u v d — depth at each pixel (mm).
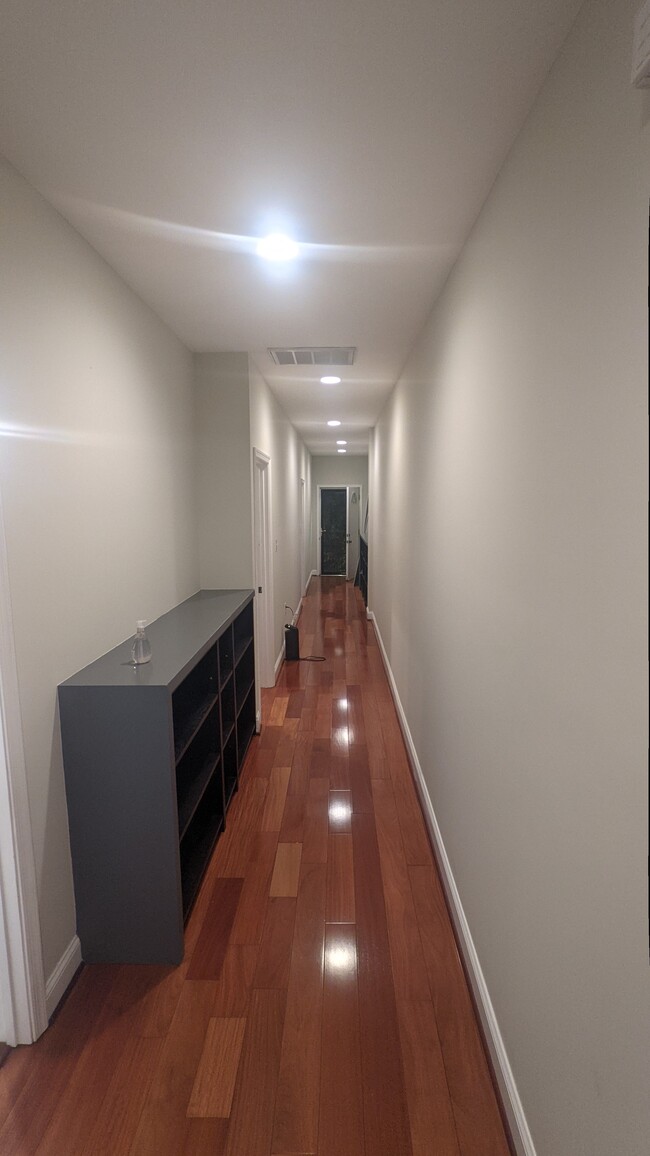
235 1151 1313
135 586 2398
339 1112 1396
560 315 1088
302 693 4551
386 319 2797
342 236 1915
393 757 3408
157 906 1832
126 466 2297
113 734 1750
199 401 3441
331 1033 1606
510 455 1414
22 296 1521
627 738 830
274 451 4871
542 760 1181
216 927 2029
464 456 1952
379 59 1158
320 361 3645
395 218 1798
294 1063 1518
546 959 1150
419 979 1801
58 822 1728
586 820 968
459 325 2043
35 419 1584
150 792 1778
